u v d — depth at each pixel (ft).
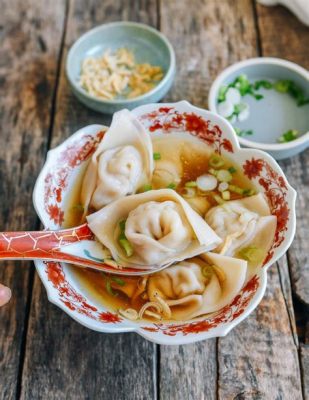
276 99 1.71
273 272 1.45
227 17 1.88
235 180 1.46
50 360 1.38
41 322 1.43
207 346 1.38
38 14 1.94
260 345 1.37
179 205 1.40
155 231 1.37
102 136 1.47
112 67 1.77
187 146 1.50
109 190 1.45
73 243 1.35
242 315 1.22
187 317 1.32
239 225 1.37
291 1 1.80
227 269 1.32
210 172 1.48
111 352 1.38
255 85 1.73
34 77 1.81
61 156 1.42
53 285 1.29
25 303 1.46
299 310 1.43
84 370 1.37
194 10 1.91
